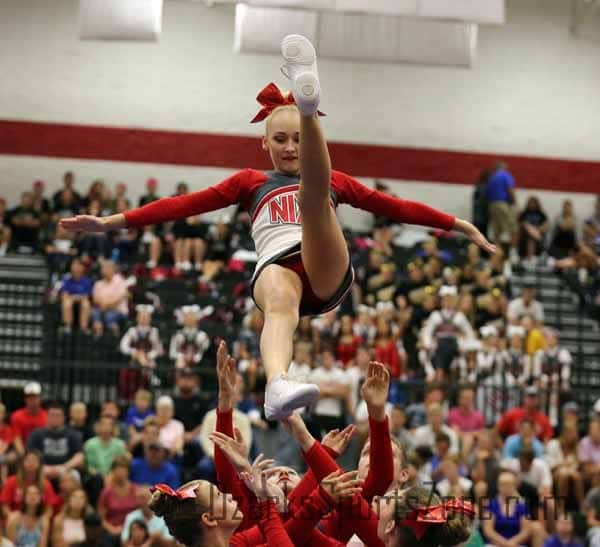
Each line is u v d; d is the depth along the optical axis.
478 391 15.84
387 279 18.97
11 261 20.50
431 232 21.62
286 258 4.86
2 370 17.78
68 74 23.55
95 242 20.06
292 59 4.46
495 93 24.16
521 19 24.22
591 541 9.99
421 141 24.00
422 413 13.75
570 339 19.84
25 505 11.22
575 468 12.20
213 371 15.05
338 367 14.90
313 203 4.62
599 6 24.12
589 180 24.14
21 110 23.42
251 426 13.16
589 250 21.39
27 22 23.50
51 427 13.04
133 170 23.56
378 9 14.00
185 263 19.94
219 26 23.77
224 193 5.12
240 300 18.39
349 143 23.91
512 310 18.56
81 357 16.19
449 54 15.02
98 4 14.02
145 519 10.67
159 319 17.78
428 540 4.84
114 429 13.02
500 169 22.23
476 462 12.19
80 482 12.03
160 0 14.10
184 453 13.23
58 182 23.42
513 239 21.94
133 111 23.59
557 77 24.22
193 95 23.69
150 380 15.55
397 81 24.05
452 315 16.95
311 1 13.93
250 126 23.69
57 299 17.67
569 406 14.55
